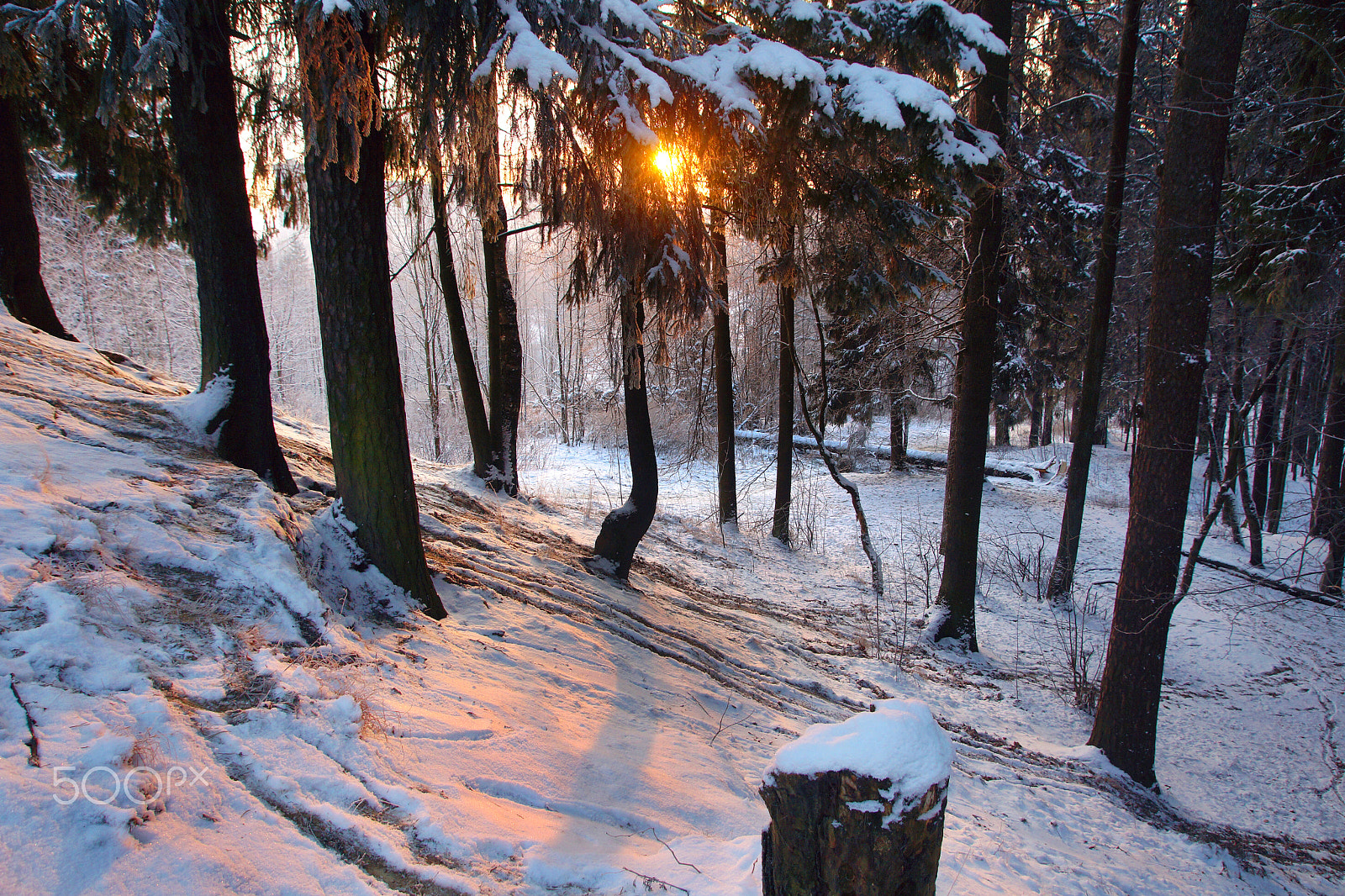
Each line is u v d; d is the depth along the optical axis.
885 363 17.33
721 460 14.71
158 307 24.44
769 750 5.03
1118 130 10.50
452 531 7.52
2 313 6.92
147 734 2.57
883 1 6.23
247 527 4.32
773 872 2.20
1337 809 6.62
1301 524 21.02
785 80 5.03
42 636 2.77
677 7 6.18
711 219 8.21
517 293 28.25
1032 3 12.27
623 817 3.41
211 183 5.57
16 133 7.64
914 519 16.73
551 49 4.84
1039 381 19.06
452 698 3.95
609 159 5.77
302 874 2.35
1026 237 13.42
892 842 1.96
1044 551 14.55
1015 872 4.04
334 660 3.76
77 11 4.03
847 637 9.53
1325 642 10.89
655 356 7.46
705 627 8.02
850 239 7.90
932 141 5.99
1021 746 6.81
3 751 2.22
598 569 8.48
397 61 6.33
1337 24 8.74
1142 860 4.94
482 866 2.68
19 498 3.56
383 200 5.04
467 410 11.59
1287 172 10.09
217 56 5.43
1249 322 11.60
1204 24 6.00
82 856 2.03
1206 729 7.98
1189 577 6.90
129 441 4.98
